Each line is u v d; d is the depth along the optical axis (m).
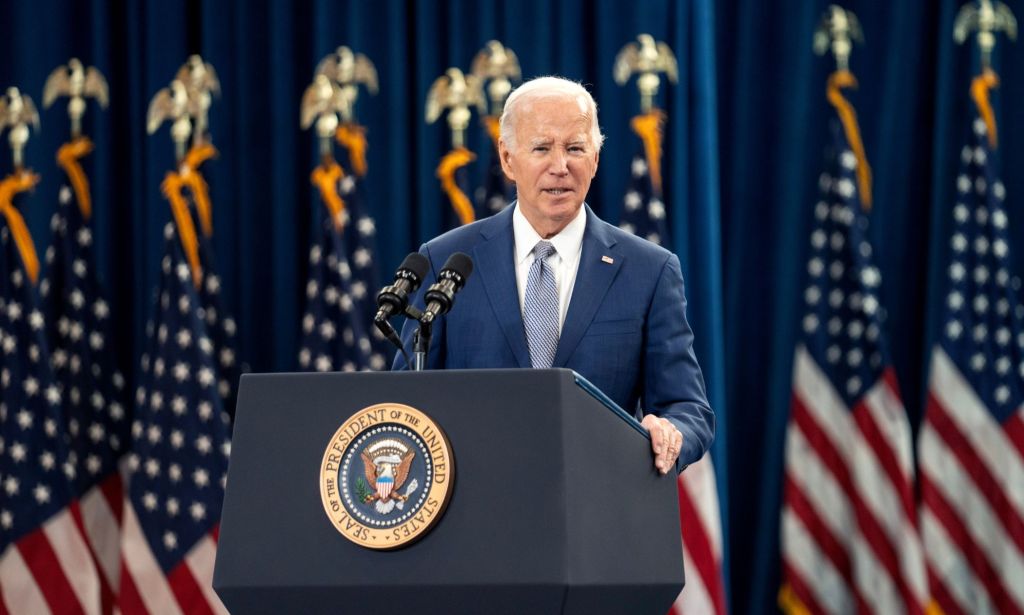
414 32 21.06
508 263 9.91
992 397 19.94
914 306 20.83
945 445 19.88
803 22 20.77
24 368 19.77
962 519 19.70
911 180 20.95
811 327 20.28
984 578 19.56
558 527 6.51
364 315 20.08
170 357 19.59
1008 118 20.80
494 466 6.65
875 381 20.00
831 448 20.02
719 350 19.48
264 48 21.06
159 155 20.27
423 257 8.07
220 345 20.28
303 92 21.12
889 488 19.64
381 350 20.11
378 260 20.44
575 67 20.44
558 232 10.06
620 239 10.07
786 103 20.72
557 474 6.58
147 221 20.17
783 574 19.94
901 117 20.95
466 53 20.70
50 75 20.59
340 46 20.67
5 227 20.25
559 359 9.58
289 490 6.90
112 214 20.66
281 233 20.50
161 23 20.56
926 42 21.12
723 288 20.83
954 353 20.03
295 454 6.94
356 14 20.61
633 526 7.26
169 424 19.44
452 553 6.59
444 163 20.48
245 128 20.83
